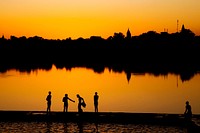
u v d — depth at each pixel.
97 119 35.44
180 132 30.70
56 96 69.81
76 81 107.44
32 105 56.53
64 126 33.12
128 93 77.00
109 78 119.69
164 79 115.44
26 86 90.94
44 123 34.47
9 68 180.88
